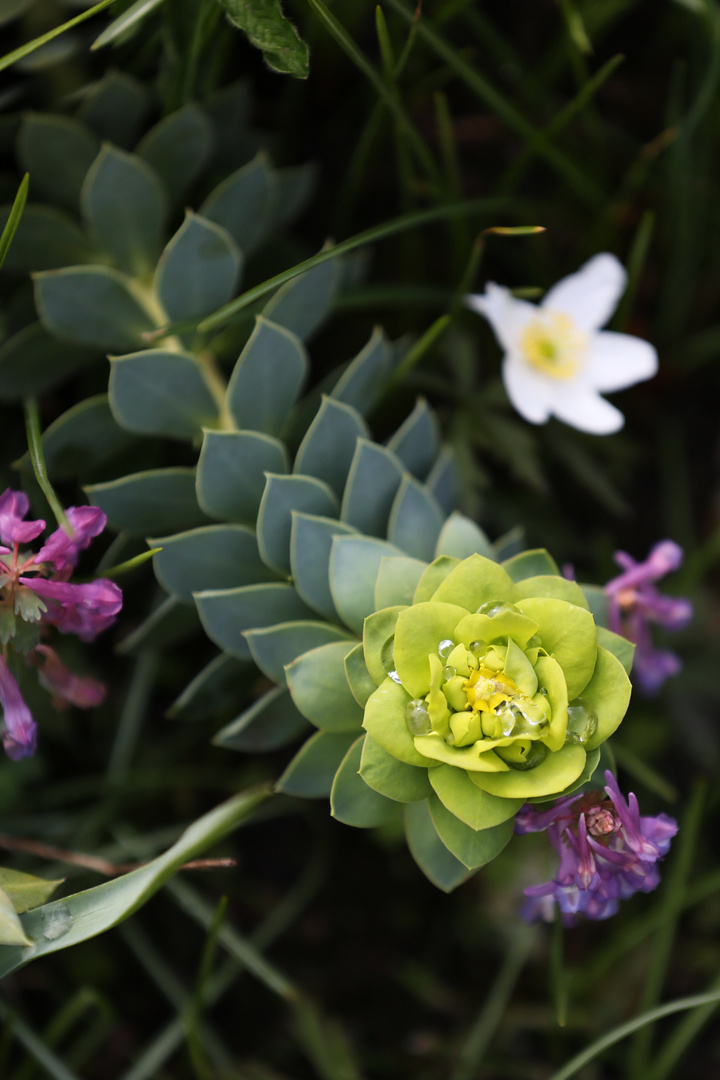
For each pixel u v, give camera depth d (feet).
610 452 2.22
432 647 1.78
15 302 2.04
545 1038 2.16
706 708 2.22
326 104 2.22
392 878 2.20
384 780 1.79
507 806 1.78
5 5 2.00
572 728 1.79
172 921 2.16
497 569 1.80
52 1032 2.01
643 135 2.27
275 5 1.86
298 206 2.12
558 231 2.26
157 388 1.94
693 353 2.24
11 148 2.05
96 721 2.15
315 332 2.22
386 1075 2.15
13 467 1.96
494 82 2.24
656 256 2.26
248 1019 2.16
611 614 1.95
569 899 1.81
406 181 2.13
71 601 1.82
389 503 1.93
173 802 2.17
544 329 2.10
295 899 2.15
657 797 2.20
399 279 2.24
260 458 1.91
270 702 1.91
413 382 2.14
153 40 2.04
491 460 2.20
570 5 2.06
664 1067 2.04
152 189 2.00
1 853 2.07
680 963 2.17
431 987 2.17
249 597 1.90
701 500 2.27
